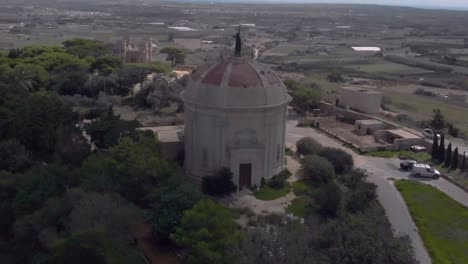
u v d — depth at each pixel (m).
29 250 55.12
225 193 71.06
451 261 55.25
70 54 161.25
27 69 122.50
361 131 106.38
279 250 43.50
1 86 89.12
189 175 77.12
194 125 74.88
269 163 75.62
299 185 75.38
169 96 121.62
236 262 42.69
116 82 133.38
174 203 55.41
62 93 128.12
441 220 65.25
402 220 65.94
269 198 70.44
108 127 76.69
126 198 61.72
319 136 105.19
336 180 77.88
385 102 147.88
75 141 74.81
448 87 190.25
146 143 68.19
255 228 51.53
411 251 46.44
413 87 187.75
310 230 47.94
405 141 97.62
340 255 42.62
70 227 51.16
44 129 76.31
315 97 126.88
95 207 51.69
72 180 62.38
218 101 71.19
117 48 190.50
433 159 91.00
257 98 71.81
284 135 78.75
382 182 80.06
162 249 55.44
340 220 50.06
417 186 76.81
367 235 45.03
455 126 121.38
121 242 49.62
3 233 60.50
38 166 66.12
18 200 58.47
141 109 121.19
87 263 45.19
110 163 63.22
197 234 46.81
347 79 199.62
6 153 69.31
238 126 72.31
